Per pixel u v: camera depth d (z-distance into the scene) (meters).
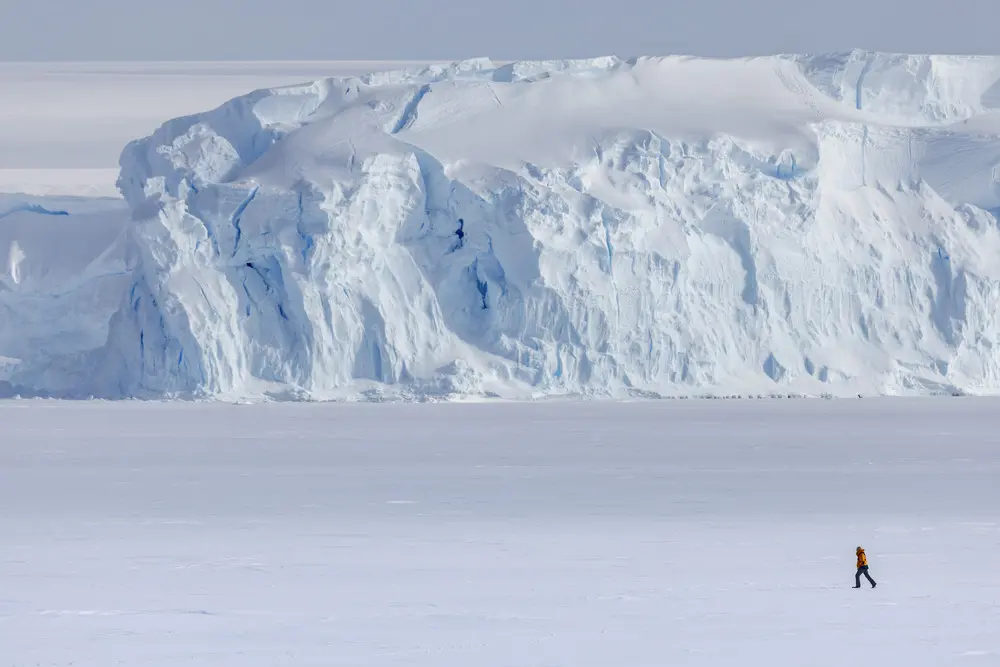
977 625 90.12
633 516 137.62
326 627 89.50
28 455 188.12
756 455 191.25
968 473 174.00
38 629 89.19
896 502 148.25
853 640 86.50
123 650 84.25
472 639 86.62
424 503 146.75
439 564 110.50
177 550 117.38
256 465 179.00
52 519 135.88
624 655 83.19
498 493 154.75
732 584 102.50
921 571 107.44
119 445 199.00
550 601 96.75
